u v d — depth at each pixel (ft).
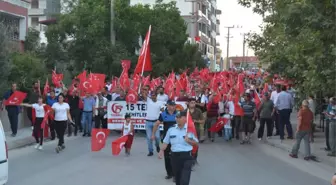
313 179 38.99
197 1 260.21
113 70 104.68
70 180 36.17
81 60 108.88
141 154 49.29
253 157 49.70
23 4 107.65
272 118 64.18
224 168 42.65
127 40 111.24
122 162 44.42
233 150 54.80
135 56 110.42
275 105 63.10
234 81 104.47
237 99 62.59
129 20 108.68
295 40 51.88
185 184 28.84
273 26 73.51
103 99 66.39
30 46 108.37
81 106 65.87
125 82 75.31
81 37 104.83
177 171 30.01
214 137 63.77
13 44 81.46
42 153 49.67
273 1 69.46
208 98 66.64
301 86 64.80
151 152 48.24
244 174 40.09
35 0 187.83
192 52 161.48
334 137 49.96
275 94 64.08
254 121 61.36
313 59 44.65
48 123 58.08
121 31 108.37
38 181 35.81
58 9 185.57
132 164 43.39
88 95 64.54
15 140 57.36
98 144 49.06
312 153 51.88
